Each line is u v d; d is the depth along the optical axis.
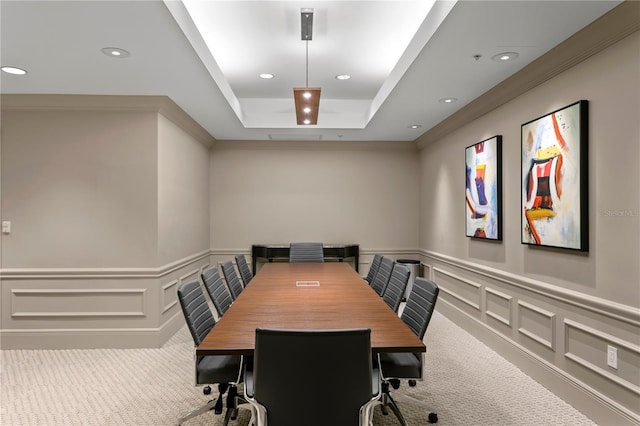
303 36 3.09
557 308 2.64
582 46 2.31
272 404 1.48
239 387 2.71
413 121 4.48
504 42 2.42
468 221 4.02
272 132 5.10
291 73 4.07
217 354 1.74
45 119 3.60
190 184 4.69
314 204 5.80
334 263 4.69
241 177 5.75
